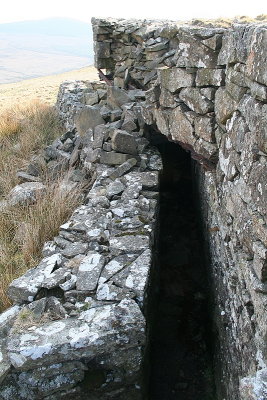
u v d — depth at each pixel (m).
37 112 9.02
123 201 4.20
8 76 197.25
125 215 3.98
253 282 2.36
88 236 3.70
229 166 2.96
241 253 2.72
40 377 2.83
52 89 16.14
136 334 2.79
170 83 4.00
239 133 2.66
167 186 6.84
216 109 3.26
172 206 6.40
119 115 5.81
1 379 2.73
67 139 6.71
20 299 3.18
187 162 7.04
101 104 6.79
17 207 5.22
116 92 6.02
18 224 4.86
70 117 7.64
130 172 4.83
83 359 2.85
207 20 4.01
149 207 4.12
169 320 4.44
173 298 4.74
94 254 3.45
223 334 3.48
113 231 3.78
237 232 2.78
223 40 3.04
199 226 5.68
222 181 3.32
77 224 3.89
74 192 4.97
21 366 2.71
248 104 2.44
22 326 2.89
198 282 4.98
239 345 2.83
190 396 3.65
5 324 3.04
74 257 3.49
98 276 3.19
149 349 3.71
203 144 3.55
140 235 3.67
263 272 2.26
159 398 3.61
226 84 2.99
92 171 5.32
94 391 2.94
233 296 3.04
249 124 2.43
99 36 7.10
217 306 3.87
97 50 7.21
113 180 4.78
